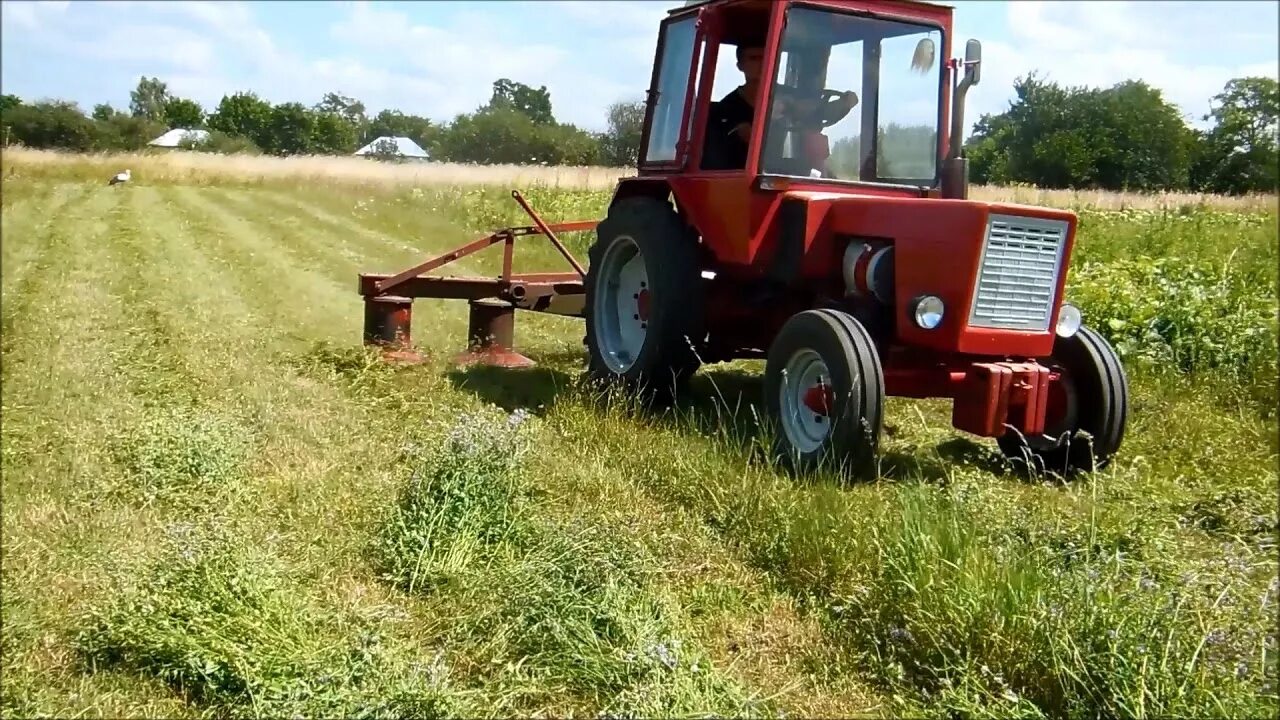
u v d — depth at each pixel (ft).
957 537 12.50
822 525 13.57
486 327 24.64
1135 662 9.98
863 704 10.61
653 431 18.67
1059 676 10.22
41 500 14.58
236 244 46.50
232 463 16.08
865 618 11.89
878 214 17.12
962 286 15.84
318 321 28.76
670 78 21.71
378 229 55.57
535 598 11.66
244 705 10.14
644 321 21.62
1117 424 17.43
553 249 47.29
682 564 13.52
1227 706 9.56
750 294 20.74
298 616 11.43
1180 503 16.30
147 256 41.16
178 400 19.86
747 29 20.85
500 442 15.16
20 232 48.70
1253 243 43.91
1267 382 23.22
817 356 16.89
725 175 19.24
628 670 10.54
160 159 99.81
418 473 14.70
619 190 22.90
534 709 10.32
